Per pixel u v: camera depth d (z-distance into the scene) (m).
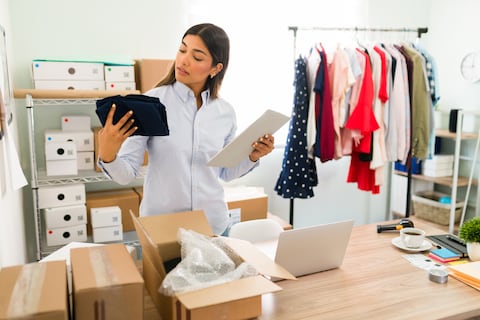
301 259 1.45
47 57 2.50
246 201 2.86
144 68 2.55
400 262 1.62
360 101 2.96
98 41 2.79
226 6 3.12
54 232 2.43
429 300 1.32
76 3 2.70
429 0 3.96
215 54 1.53
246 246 1.32
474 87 3.68
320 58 2.94
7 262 1.72
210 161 1.44
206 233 1.35
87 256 1.13
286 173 3.04
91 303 0.95
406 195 3.82
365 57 2.97
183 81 1.55
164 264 1.27
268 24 3.27
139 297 0.99
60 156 2.37
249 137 1.45
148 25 2.91
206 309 1.03
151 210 1.64
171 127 1.58
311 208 3.76
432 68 3.22
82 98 2.35
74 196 2.46
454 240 1.85
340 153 3.11
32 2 2.59
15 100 2.51
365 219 4.04
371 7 3.65
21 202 2.44
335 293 1.35
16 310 0.86
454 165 3.43
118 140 1.24
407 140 3.20
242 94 3.29
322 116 2.97
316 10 3.41
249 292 1.03
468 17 3.67
